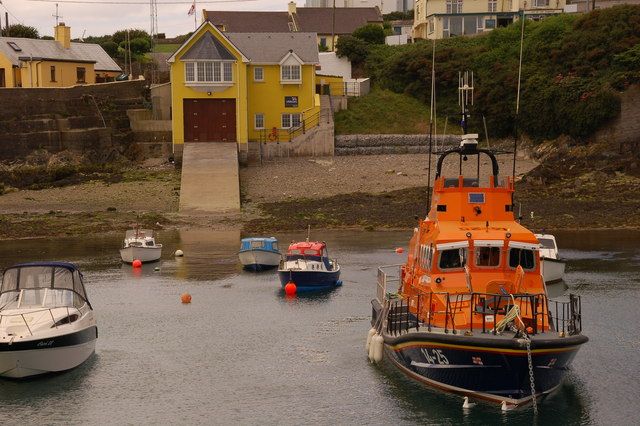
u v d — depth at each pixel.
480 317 20.83
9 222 53.94
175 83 70.31
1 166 68.00
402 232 50.91
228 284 37.62
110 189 62.66
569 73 74.19
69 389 23.30
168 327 29.89
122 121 75.56
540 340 19.33
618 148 66.69
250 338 28.30
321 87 80.50
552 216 53.38
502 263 21.95
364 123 76.19
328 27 109.38
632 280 36.34
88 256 44.50
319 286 36.03
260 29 106.62
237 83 70.44
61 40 89.56
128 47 104.75
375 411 21.30
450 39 88.25
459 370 20.48
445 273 22.09
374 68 87.00
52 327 23.61
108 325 30.20
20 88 71.50
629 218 52.44
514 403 20.27
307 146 71.56
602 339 27.25
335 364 25.17
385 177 64.56
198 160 66.38
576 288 34.78
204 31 71.06
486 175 63.59
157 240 49.38
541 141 73.00
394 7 148.12
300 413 21.38
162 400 22.48
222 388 23.33
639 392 22.39
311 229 52.34
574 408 21.16
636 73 69.94
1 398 22.53
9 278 25.27
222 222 54.47
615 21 76.19
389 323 23.86
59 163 69.25
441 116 78.12
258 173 66.88
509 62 78.38
